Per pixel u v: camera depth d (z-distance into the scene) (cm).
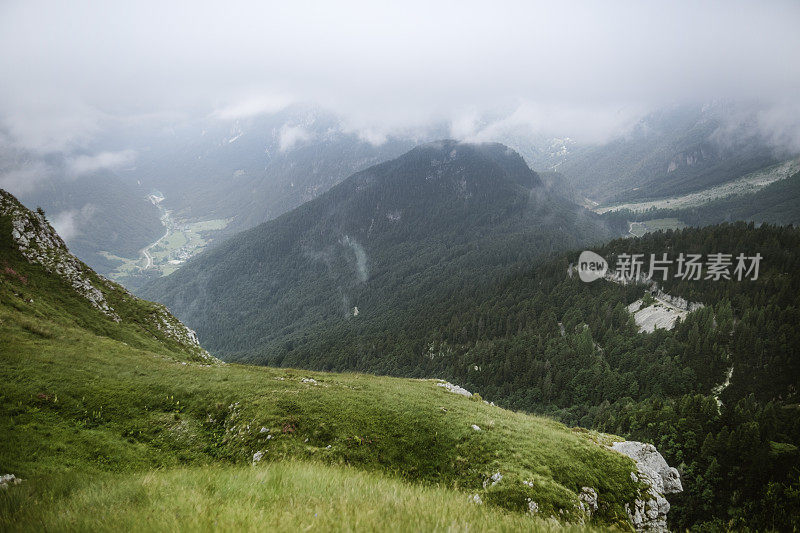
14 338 2803
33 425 1852
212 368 3319
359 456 2102
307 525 548
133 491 878
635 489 1964
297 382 2988
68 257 4966
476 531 564
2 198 4769
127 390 2472
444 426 2358
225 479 1034
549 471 1923
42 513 663
